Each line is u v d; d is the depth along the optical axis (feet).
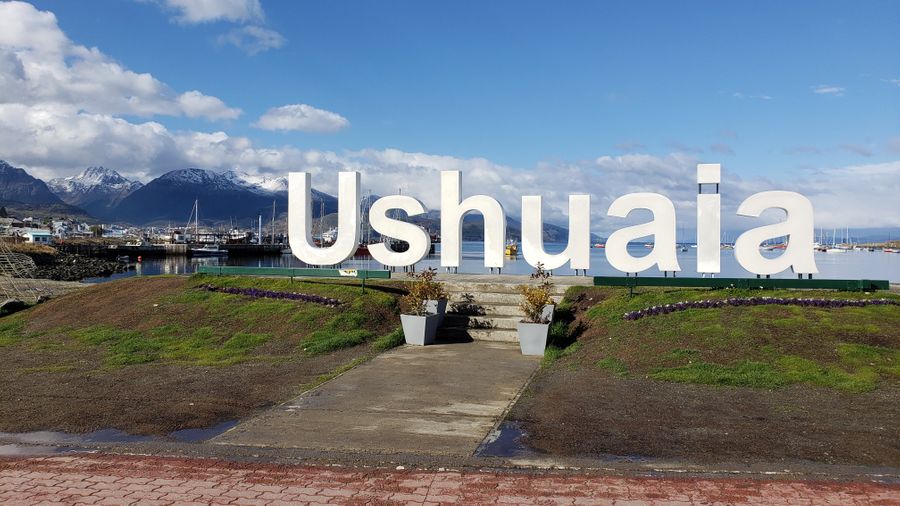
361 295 56.75
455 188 65.00
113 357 43.75
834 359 36.24
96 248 347.77
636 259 57.41
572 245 60.75
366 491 19.75
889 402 30.07
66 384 35.99
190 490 19.80
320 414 29.32
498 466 22.27
